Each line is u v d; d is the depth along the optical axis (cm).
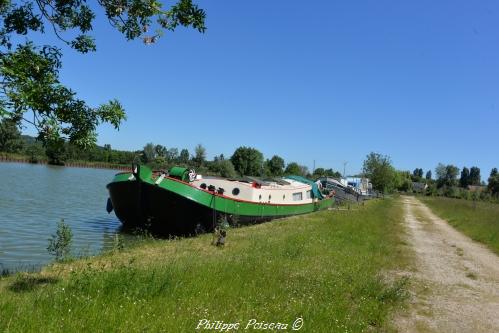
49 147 777
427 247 1998
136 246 1595
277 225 2344
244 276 990
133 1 804
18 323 591
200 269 984
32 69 743
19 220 2448
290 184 3447
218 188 2636
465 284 1289
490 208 5259
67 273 1060
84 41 881
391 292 1016
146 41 828
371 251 1672
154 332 611
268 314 748
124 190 2170
